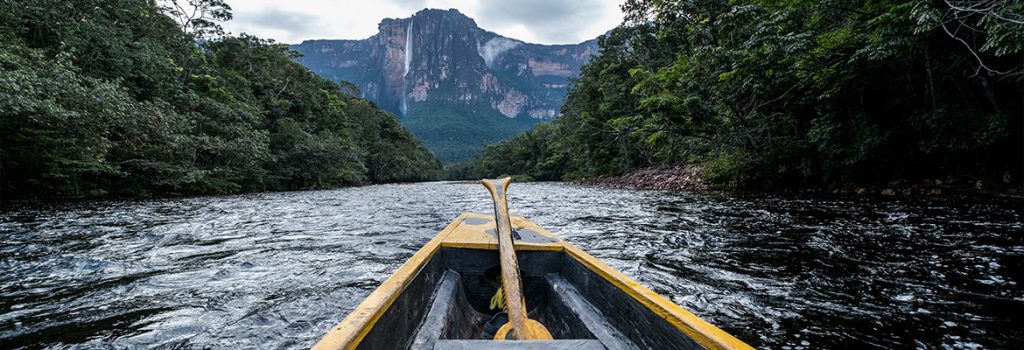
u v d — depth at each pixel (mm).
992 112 9172
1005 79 8773
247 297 3430
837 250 4871
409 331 1715
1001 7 6781
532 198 14898
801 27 12258
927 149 10125
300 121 42000
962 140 9461
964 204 8922
